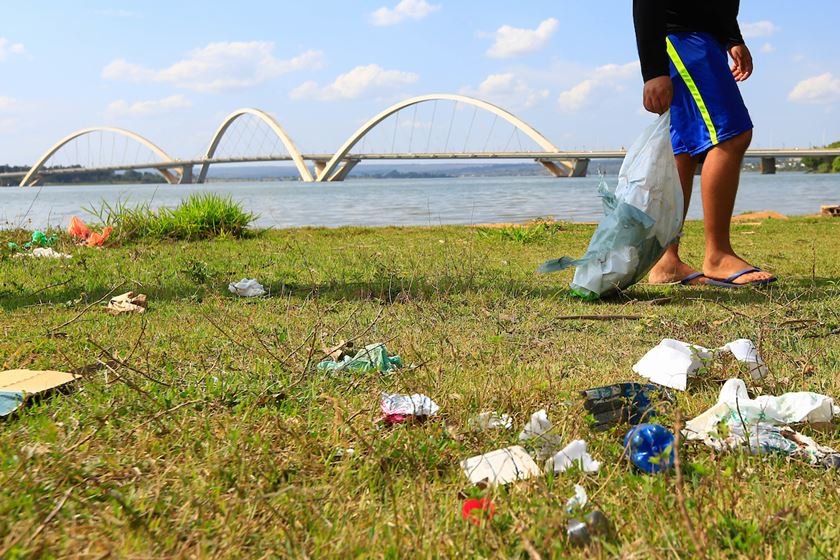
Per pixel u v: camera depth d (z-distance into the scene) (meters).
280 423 1.45
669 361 1.89
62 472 1.20
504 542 1.03
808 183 34.91
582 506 1.12
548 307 3.09
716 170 3.54
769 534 1.05
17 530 1.00
